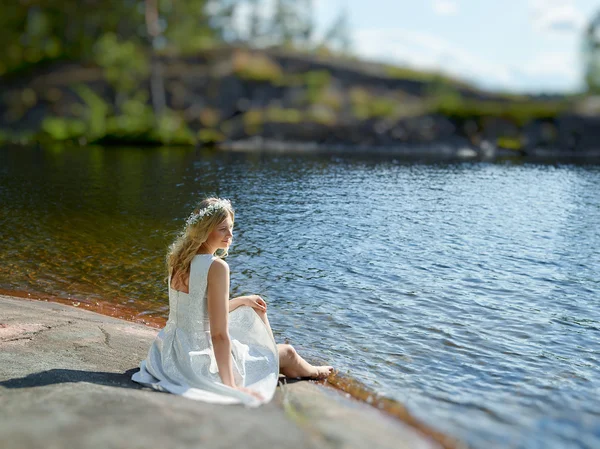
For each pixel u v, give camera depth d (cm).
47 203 1344
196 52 4812
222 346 396
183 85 4194
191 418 336
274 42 5872
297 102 3988
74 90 4362
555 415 431
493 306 700
